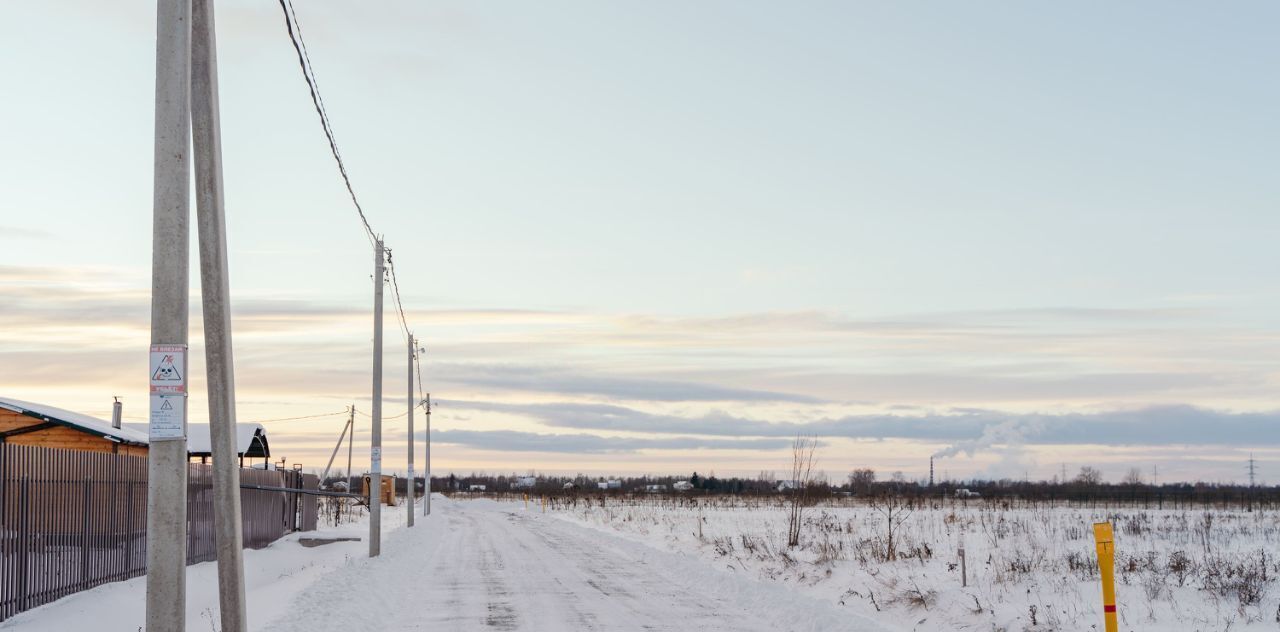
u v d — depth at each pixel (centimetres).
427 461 6725
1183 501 8538
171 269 848
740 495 11638
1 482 1422
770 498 9969
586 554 3012
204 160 988
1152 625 1406
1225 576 1792
